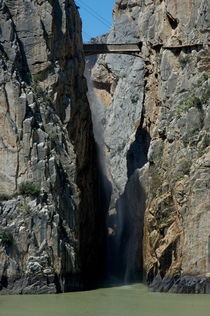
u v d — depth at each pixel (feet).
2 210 593.83
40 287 579.07
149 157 652.89
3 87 619.67
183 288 576.20
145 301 538.06
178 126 622.13
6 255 581.12
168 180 615.57
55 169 609.42
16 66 636.89
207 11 646.33
